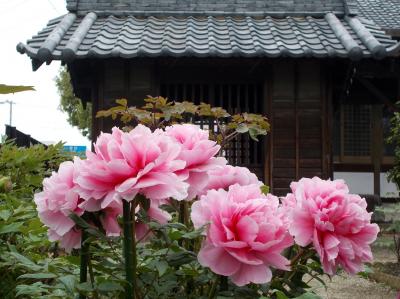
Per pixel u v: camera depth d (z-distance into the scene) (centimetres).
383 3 1216
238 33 667
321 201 133
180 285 149
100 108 669
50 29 700
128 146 117
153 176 117
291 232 130
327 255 129
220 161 133
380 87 1010
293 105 676
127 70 672
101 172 116
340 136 1169
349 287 496
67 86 2231
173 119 448
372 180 1162
